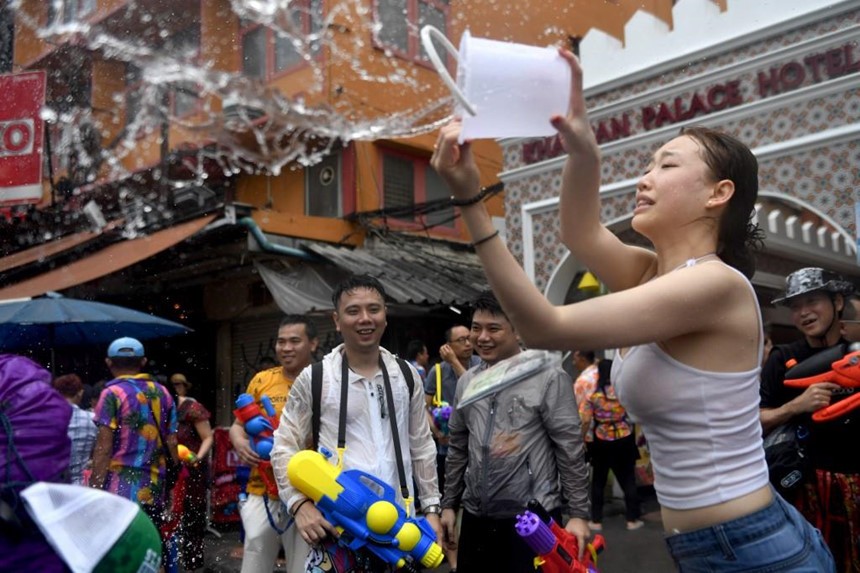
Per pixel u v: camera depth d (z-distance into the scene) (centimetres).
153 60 777
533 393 252
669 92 565
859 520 223
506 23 689
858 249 468
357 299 228
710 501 119
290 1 691
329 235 782
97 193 833
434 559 197
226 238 722
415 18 712
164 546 345
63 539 111
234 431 307
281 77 727
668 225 129
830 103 486
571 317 106
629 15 709
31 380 124
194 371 896
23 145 610
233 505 575
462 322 815
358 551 201
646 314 108
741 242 131
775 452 238
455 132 106
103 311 494
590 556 231
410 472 231
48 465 118
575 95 111
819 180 489
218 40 750
